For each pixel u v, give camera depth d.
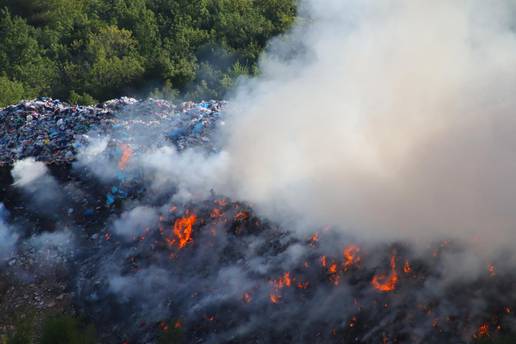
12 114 35.84
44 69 55.84
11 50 58.47
